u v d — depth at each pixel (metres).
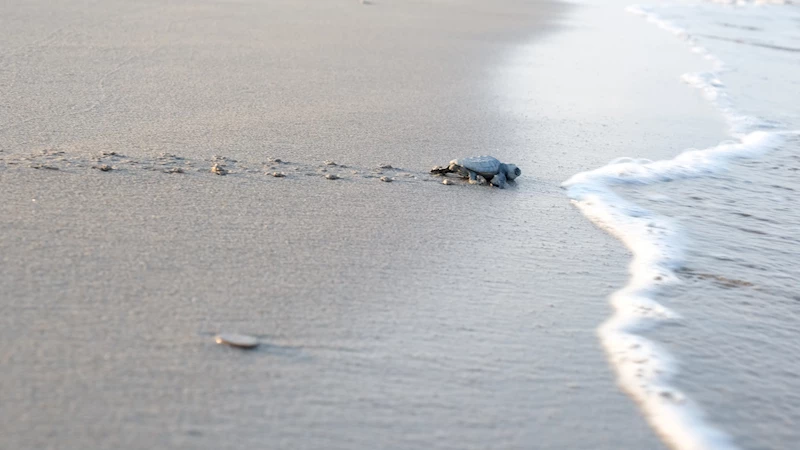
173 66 8.73
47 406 2.51
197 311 3.27
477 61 11.25
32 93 6.86
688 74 11.84
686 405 3.07
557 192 5.77
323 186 5.20
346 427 2.64
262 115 6.96
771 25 21.44
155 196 4.61
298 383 2.86
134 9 12.72
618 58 13.02
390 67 10.08
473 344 3.32
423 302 3.65
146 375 2.76
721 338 3.71
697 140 7.95
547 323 3.61
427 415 2.77
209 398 2.69
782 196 6.29
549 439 2.73
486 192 5.55
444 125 7.36
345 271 3.89
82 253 3.69
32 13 11.22
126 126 6.12
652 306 3.95
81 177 4.76
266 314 3.33
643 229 5.17
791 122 9.32
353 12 15.52
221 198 4.73
